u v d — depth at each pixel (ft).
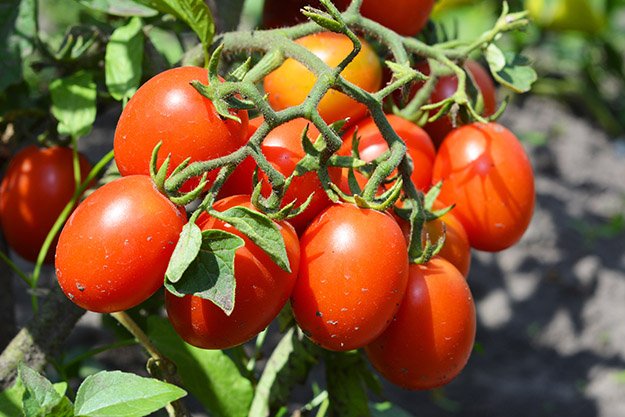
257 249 1.58
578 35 6.77
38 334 1.88
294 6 2.03
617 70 7.07
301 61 1.70
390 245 1.63
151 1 1.86
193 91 1.60
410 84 1.70
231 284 1.51
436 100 1.96
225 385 1.96
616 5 6.96
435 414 4.50
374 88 1.83
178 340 1.94
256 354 2.19
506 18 1.85
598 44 6.93
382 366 1.78
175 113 1.58
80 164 2.19
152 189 1.57
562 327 5.04
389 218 1.66
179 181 1.56
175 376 1.80
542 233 5.63
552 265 5.43
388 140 1.66
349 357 2.04
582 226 5.68
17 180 2.16
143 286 1.57
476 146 1.87
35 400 1.60
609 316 5.09
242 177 1.64
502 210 1.86
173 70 1.63
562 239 5.60
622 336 4.96
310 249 1.63
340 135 1.84
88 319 4.60
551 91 7.09
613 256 5.48
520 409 4.52
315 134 1.67
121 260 1.54
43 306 1.89
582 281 5.28
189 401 4.10
